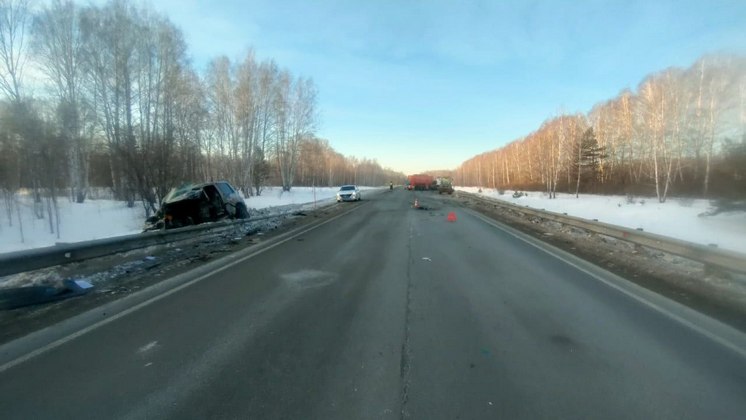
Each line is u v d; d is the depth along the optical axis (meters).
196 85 39.12
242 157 47.44
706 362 4.05
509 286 7.04
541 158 71.81
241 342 4.60
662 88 41.69
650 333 4.82
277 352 4.32
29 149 27.52
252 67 49.00
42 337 4.80
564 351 4.32
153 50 32.81
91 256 8.28
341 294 6.56
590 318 5.36
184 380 3.73
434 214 23.14
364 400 3.37
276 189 63.12
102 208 30.20
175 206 15.53
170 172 27.48
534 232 14.93
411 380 3.70
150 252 10.57
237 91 46.34
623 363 4.03
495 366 3.97
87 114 32.50
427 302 6.09
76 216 27.14
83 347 4.50
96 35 30.89
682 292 6.63
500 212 24.92
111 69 31.81
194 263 9.29
